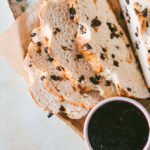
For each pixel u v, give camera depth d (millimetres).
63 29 364
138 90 357
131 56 362
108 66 348
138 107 323
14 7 413
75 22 354
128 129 323
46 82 377
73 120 383
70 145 428
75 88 374
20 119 444
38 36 386
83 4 343
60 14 364
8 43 409
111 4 365
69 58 365
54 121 434
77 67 364
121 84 349
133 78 356
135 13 319
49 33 363
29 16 403
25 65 403
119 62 353
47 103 387
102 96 372
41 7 364
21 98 445
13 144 444
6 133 447
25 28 404
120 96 342
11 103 448
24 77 418
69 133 429
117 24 361
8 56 414
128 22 354
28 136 441
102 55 346
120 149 321
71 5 344
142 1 312
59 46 364
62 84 377
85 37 344
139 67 369
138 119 324
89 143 327
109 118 328
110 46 352
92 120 331
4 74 452
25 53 408
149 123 318
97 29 347
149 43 321
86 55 350
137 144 320
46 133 436
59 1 362
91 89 370
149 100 362
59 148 430
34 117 441
